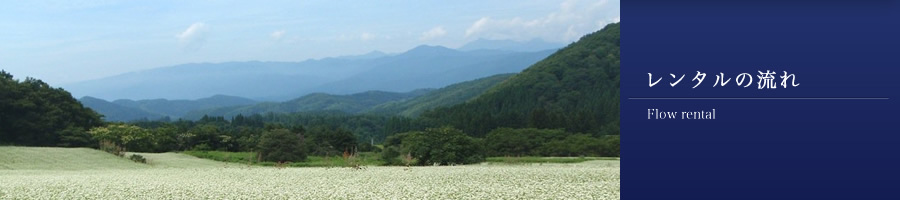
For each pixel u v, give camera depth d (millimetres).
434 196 22734
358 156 61156
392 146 58875
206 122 119000
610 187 25078
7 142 65812
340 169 39156
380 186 26469
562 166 42625
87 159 50875
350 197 22594
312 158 60406
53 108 70562
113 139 67250
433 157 50969
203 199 22250
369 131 131875
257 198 22562
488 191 24188
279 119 161125
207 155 61562
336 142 74500
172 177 32219
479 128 98938
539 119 93688
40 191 24500
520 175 31688
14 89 67125
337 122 138375
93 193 23891
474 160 52625
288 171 36938
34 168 43125
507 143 69875
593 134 87812
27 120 66688
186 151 69625
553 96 135750
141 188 25516
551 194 22906
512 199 21812
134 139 68562
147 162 52938
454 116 117688
